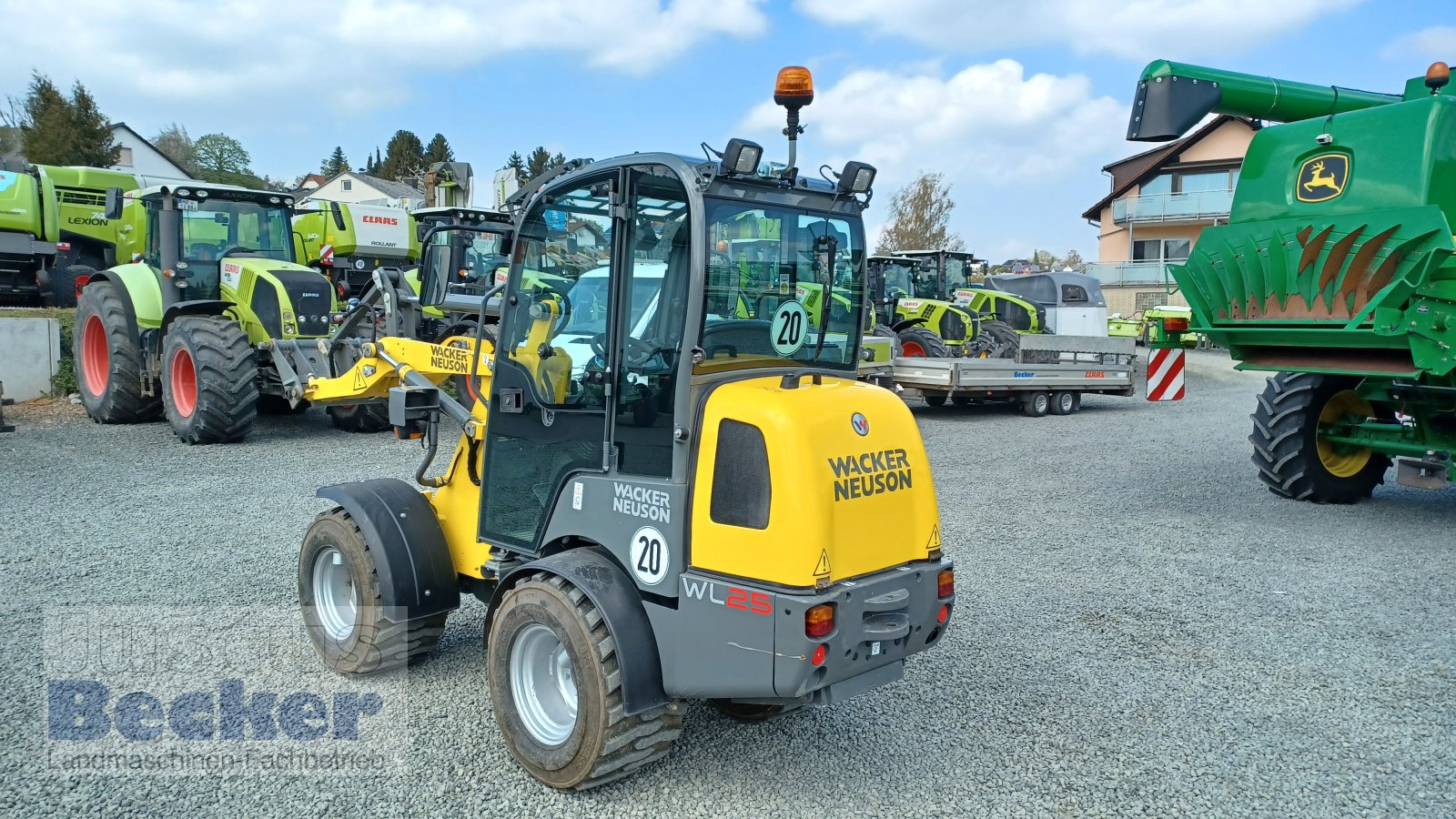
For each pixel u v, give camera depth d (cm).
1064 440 1206
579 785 336
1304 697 437
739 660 313
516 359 388
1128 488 898
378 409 1062
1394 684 450
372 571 415
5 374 1216
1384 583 604
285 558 606
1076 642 502
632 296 342
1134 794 354
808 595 303
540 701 355
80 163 4097
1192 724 409
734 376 341
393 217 1630
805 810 339
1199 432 1288
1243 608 557
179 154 7162
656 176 335
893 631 323
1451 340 655
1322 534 728
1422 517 786
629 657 324
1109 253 3950
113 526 676
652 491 332
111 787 344
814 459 309
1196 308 791
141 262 1166
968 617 541
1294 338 732
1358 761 379
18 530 664
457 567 443
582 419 359
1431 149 659
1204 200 3600
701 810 338
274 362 984
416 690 426
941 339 1720
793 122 353
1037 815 338
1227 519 776
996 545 690
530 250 383
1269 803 348
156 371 1064
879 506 331
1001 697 435
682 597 325
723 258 333
